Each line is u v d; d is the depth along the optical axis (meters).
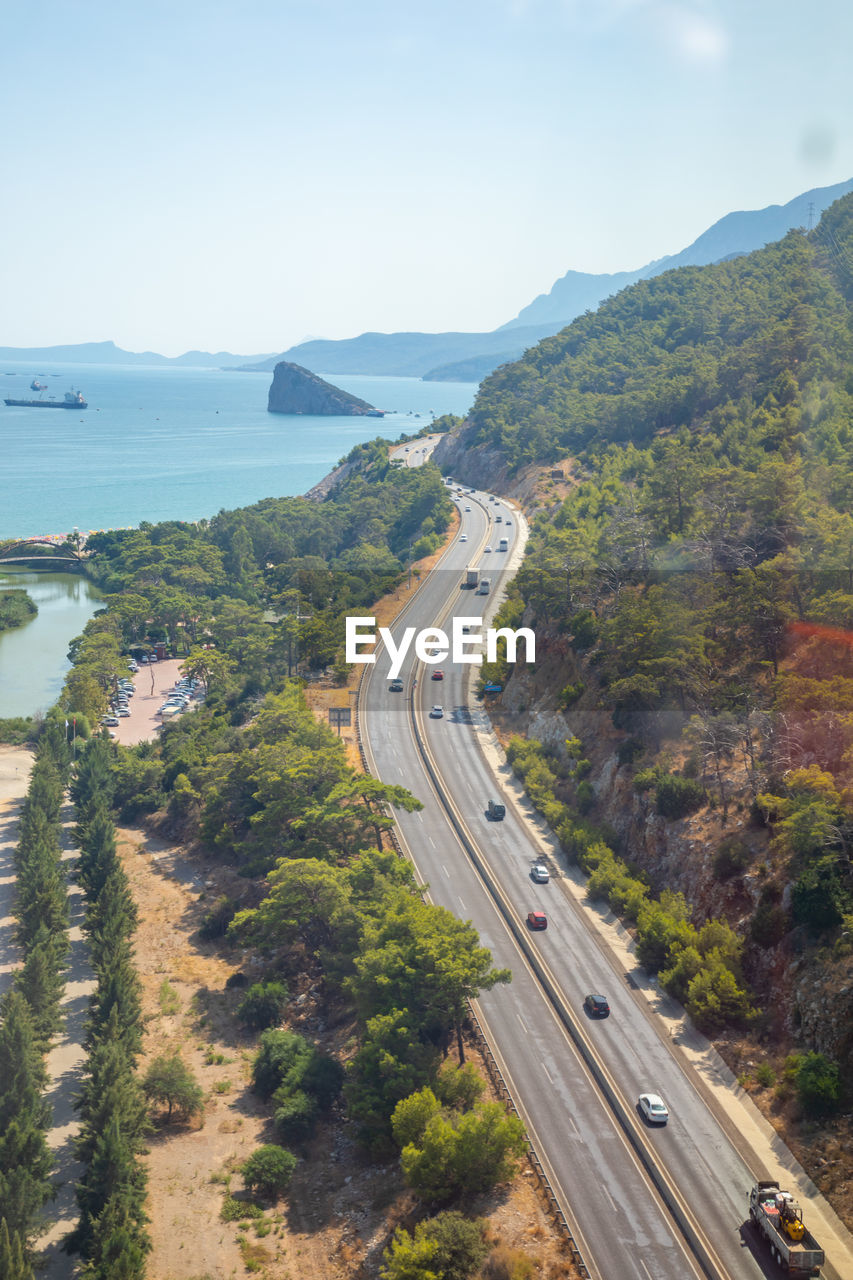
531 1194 70.56
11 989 104.75
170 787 165.00
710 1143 73.94
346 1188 79.56
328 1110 89.44
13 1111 81.25
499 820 128.50
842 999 78.00
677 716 120.44
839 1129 72.19
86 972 116.62
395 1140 80.75
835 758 96.88
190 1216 77.94
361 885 107.62
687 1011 88.75
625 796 118.62
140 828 160.88
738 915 93.69
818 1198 68.38
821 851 88.44
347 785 118.50
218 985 113.19
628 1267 63.62
